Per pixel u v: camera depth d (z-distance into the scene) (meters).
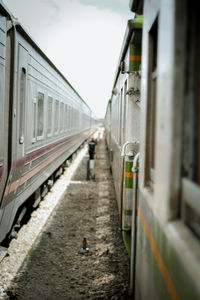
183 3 1.51
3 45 3.73
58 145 9.61
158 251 1.83
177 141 1.53
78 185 10.39
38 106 6.30
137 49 4.16
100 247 5.29
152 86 2.41
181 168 1.55
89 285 4.00
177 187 1.56
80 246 5.32
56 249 5.14
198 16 1.43
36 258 4.75
